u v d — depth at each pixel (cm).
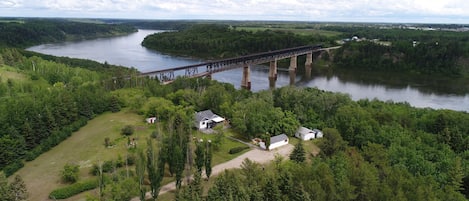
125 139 8281
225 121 9769
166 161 6019
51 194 5844
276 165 6309
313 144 8475
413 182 5016
